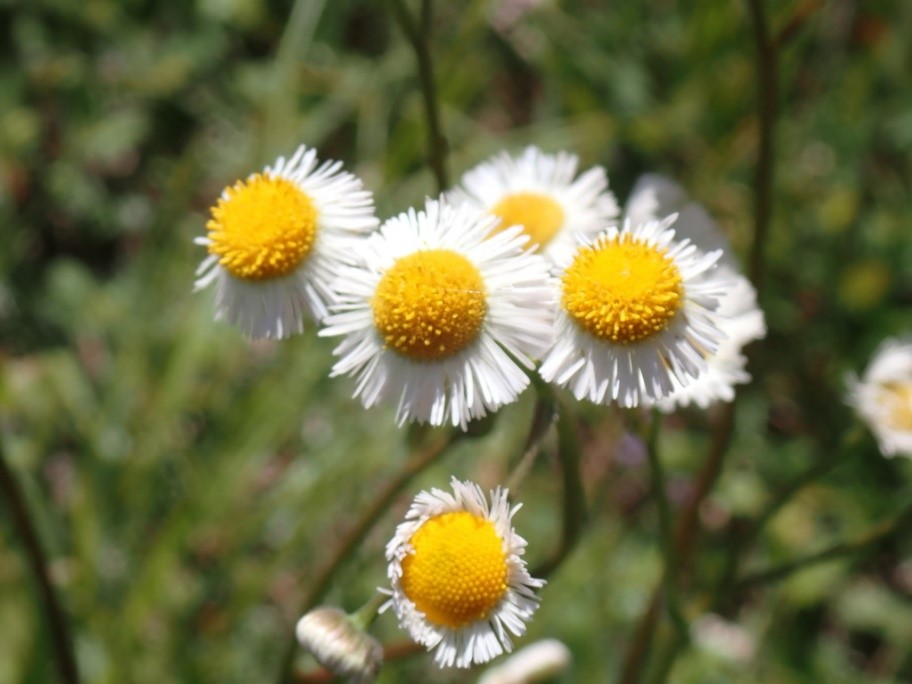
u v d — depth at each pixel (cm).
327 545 29
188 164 32
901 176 33
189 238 32
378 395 18
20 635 27
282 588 29
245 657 28
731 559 23
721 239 21
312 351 30
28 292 34
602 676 27
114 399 29
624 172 34
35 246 35
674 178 34
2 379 30
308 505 28
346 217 19
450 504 18
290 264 19
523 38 36
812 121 34
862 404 22
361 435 29
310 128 34
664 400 20
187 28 36
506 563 18
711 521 31
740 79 34
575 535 20
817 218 33
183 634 27
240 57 37
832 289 32
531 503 29
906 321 32
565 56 35
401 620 18
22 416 31
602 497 30
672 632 23
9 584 27
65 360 32
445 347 18
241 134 36
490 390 18
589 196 21
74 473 31
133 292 32
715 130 34
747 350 24
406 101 35
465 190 21
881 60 34
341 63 36
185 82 36
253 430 29
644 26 35
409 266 18
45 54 36
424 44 22
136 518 29
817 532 30
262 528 29
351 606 28
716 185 34
